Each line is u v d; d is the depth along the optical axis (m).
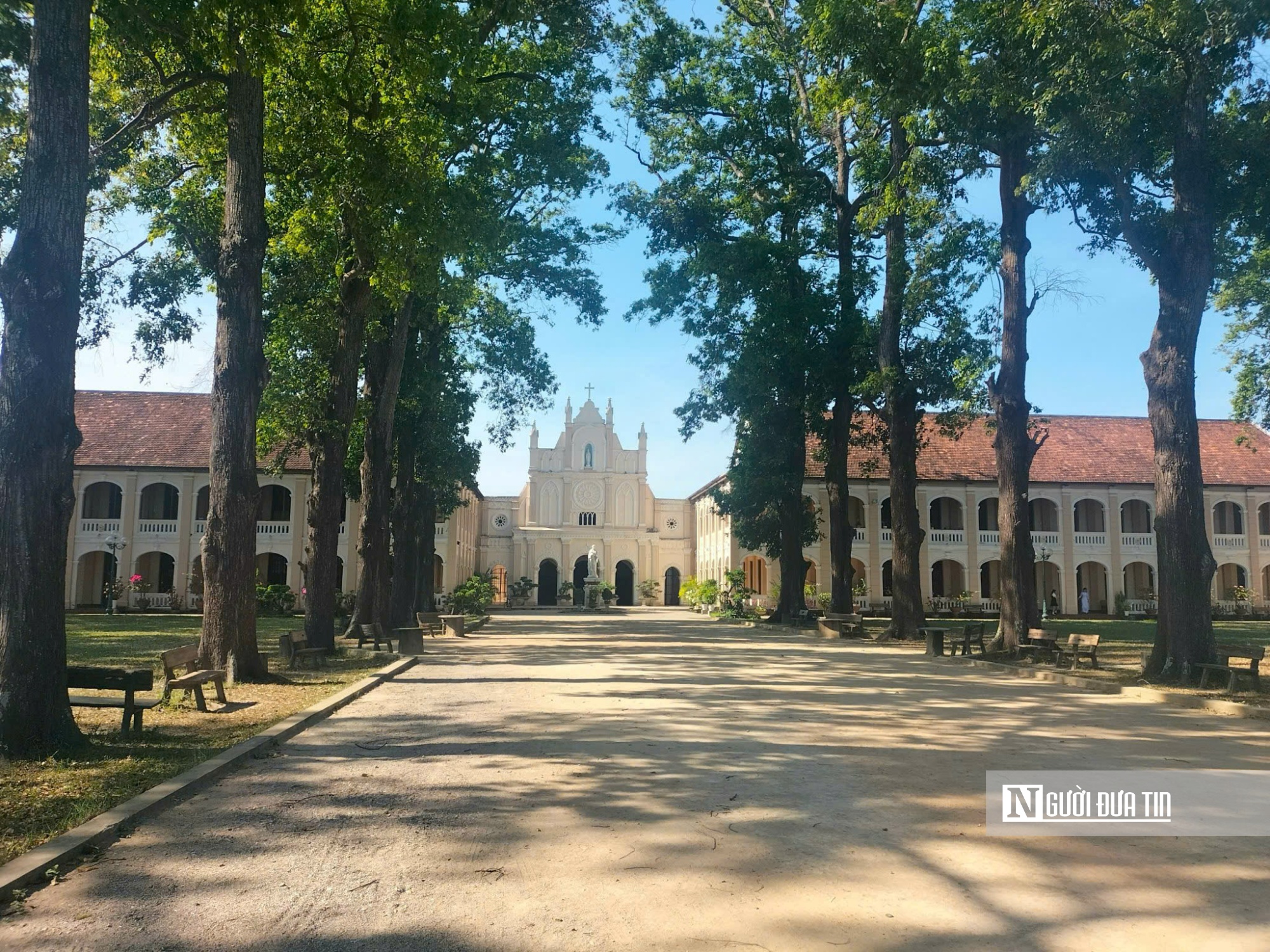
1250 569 47.28
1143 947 4.03
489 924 4.25
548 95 19.94
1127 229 14.80
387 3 11.76
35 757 7.48
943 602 46.22
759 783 7.14
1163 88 14.13
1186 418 14.36
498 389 30.42
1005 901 4.59
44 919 4.32
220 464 13.53
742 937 4.11
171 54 13.38
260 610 40.88
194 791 6.80
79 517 43.28
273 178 16.31
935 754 8.38
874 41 16.27
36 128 7.93
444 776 7.41
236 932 4.17
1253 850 5.48
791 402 31.53
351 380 18.94
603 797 6.66
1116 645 23.45
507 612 54.81
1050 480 47.31
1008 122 17.17
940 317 25.39
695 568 65.88
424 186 14.20
